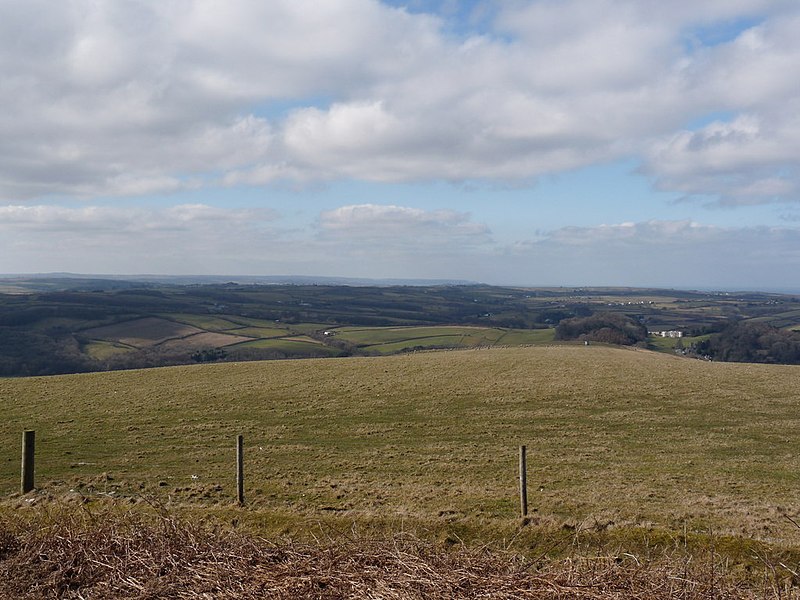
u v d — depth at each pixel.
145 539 8.27
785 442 26.64
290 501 16.20
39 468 21.44
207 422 30.19
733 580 7.32
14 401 34.88
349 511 13.45
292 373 45.53
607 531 10.48
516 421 30.83
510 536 10.62
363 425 29.86
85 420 30.33
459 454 24.03
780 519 13.07
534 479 19.67
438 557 7.42
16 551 8.41
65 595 7.36
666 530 10.46
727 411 32.91
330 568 7.16
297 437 27.28
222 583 7.09
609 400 35.44
